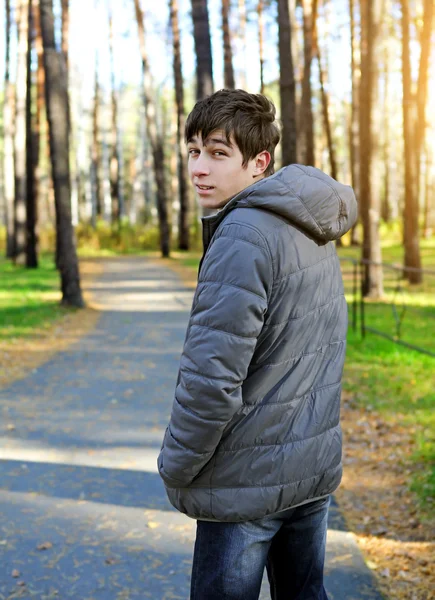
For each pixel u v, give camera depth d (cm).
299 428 182
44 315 1318
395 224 3419
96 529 380
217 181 189
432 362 848
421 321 1163
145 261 2928
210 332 169
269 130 191
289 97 1327
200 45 1445
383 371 805
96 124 4244
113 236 3706
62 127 1416
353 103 2747
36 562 341
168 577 326
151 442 546
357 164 2761
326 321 189
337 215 185
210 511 179
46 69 1395
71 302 1452
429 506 408
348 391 721
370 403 668
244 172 190
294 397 182
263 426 178
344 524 390
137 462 496
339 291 197
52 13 1375
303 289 180
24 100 2583
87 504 417
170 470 177
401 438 557
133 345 1020
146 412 642
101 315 1350
